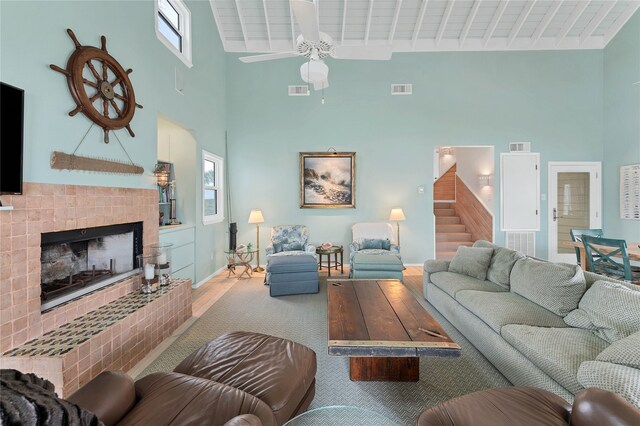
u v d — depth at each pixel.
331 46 2.85
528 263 2.65
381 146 5.84
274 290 3.95
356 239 5.43
